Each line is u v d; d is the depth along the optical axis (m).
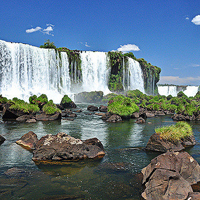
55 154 9.58
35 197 6.11
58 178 7.48
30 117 22.70
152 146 11.31
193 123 22.64
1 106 28.47
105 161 9.41
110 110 24.95
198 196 5.58
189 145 12.35
